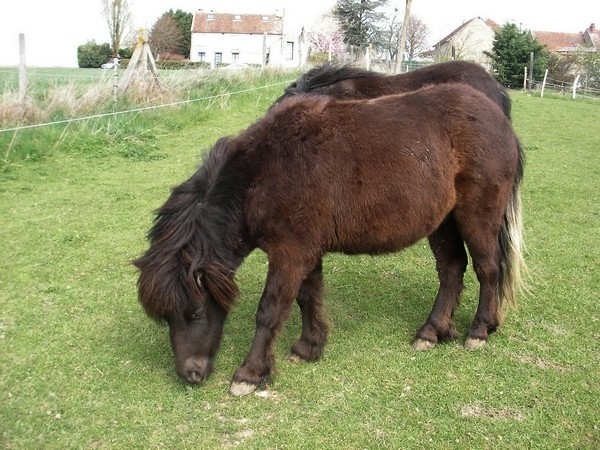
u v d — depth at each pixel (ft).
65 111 31.99
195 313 10.26
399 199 11.20
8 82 35.01
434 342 12.73
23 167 26.43
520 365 11.99
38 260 17.13
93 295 14.99
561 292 15.75
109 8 132.77
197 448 9.30
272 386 11.16
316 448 9.34
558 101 69.62
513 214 13.38
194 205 10.54
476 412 10.39
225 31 168.45
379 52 136.98
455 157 11.82
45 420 9.87
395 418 10.15
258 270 17.13
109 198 23.31
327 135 11.03
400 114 11.57
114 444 9.35
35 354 12.00
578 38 180.45
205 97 42.39
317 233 10.91
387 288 16.16
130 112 34.96
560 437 9.68
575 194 26.53
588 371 11.75
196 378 10.54
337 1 134.00
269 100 46.57
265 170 10.69
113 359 11.91
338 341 13.04
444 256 13.17
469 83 17.90
